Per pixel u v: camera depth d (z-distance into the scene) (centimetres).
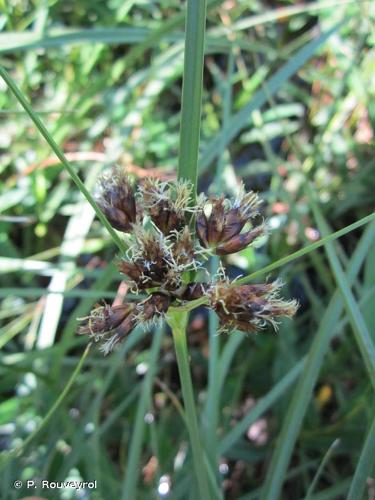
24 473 15
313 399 16
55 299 16
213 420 13
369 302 14
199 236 8
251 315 8
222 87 21
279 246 18
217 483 12
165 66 19
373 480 14
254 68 23
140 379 18
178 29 19
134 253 8
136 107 20
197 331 19
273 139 22
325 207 19
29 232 20
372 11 20
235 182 19
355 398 16
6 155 20
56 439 15
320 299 18
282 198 17
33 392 16
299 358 17
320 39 16
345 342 16
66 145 21
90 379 16
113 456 17
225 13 22
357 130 21
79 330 8
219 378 13
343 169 20
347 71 19
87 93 19
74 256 17
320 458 16
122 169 9
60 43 16
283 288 18
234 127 16
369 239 12
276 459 11
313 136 21
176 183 8
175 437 16
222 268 8
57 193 20
